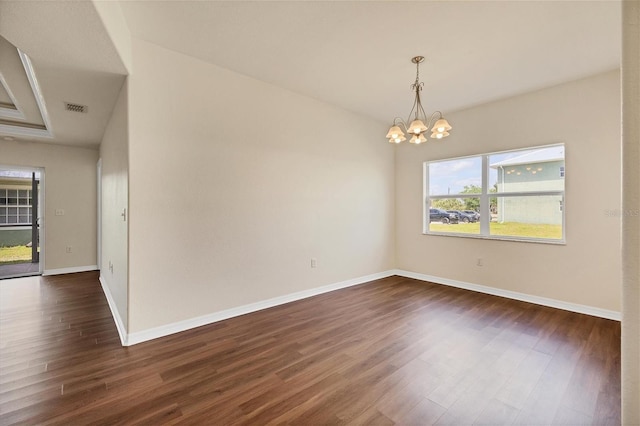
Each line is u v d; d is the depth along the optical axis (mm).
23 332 2873
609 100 3273
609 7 2266
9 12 1821
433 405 1845
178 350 2525
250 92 3436
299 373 2188
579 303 3467
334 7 2289
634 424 759
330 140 4301
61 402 1847
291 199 3852
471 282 4414
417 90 3141
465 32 2594
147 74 2727
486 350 2537
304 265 4012
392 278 5117
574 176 3500
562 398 1910
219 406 1825
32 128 4688
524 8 2287
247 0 2205
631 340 763
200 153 3059
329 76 3424
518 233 4020
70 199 5539
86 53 2301
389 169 5262
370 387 2023
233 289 3316
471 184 4504
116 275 3285
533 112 3795
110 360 2354
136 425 1663
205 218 3100
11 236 5988
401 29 2557
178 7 2281
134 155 2656
